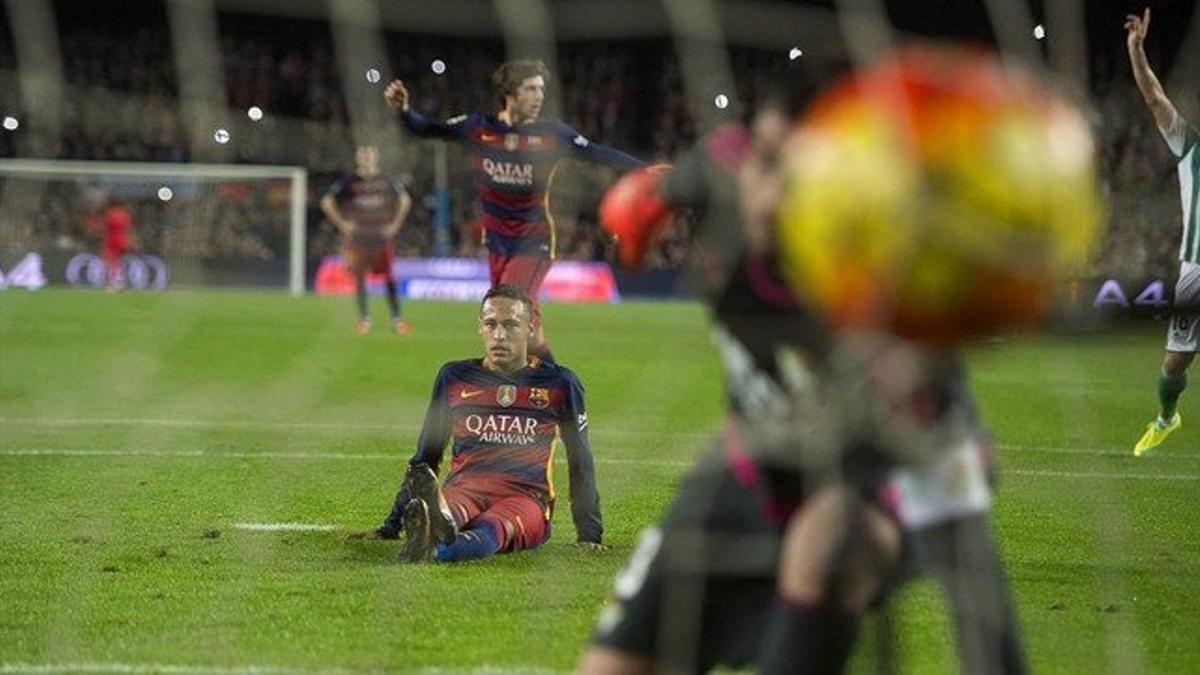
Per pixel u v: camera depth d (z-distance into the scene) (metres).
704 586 10.04
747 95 41.19
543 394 21.08
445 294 88.25
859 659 10.95
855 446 9.02
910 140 6.87
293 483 27.17
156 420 36.31
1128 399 42.41
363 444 32.56
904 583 9.98
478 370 21.28
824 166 7.14
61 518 23.23
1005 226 6.83
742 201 9.40
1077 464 30.70
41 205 89.31
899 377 8.38
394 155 79.88
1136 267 24.94
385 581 18.67
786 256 8.59
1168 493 27.00
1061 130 6.97
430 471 19.66
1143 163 42.62
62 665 14.85
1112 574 19.78
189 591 18.12
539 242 29.44
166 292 86.25
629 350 55.78
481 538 20.00
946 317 7.14
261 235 90.19
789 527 9.77
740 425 9.86
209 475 28.00
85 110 32.69
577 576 19.14
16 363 49.03
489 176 28.89
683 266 89.44
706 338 60.78
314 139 41.28
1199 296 9.28
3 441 32.44
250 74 78.50
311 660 15.13
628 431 35.16
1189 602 18.17
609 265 89.94
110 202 89.75
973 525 9.72
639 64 80.44
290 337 59.47
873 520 9.27
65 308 71.44
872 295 7.12
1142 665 15.30
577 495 21.16
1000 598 9.75
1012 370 48.72
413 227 88.50
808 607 9.03
